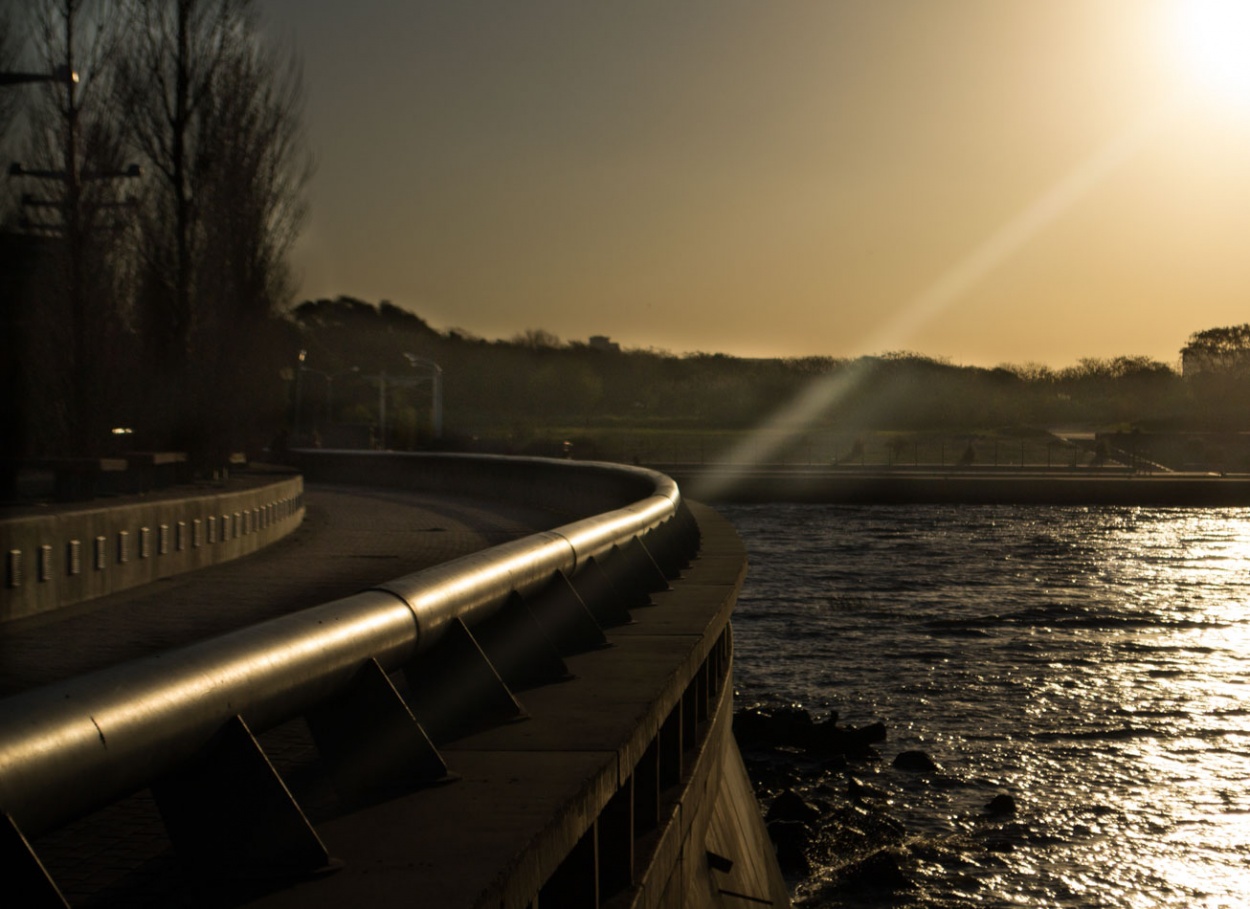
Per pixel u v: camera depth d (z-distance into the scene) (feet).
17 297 67.26
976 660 97.45
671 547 37.81
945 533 226.38
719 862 26.61
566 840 12.10
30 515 44.75
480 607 17.38
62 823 8.12
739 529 233.14
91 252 83.20
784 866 49.47
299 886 9.70
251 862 9.91
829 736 69.26
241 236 110.63
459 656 16.14
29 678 29.91
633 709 16.99
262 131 113.09
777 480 306.35
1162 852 52.60
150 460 75.51
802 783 61.62
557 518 99.09
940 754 68.18
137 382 102.99
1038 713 78.43
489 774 13.35
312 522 96.43
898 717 77.30
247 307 111.55
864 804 58.54
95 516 49.08
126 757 8.49
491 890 9.65
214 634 38.86
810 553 186.60
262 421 117.80
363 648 12.72
